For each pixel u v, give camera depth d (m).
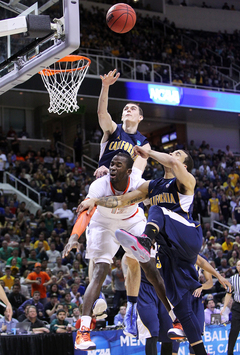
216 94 20.83
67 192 15.55
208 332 7.60
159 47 23.56
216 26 27.00
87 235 4.34
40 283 9.84
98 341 7.16
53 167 17.20
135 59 21.03
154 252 4.37
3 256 11.36
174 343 5.67
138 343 7.31
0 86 4.68
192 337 3.95
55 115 21.47
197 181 18.44
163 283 4.37
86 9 22.77
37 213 14.55
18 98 18.81
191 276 4.01
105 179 4.16
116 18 4.57
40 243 11.88
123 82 18.64
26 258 11.01
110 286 10.96
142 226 4.34
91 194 4.05
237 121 23.48
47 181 16.31
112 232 4.27
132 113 4.91
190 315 3.97
